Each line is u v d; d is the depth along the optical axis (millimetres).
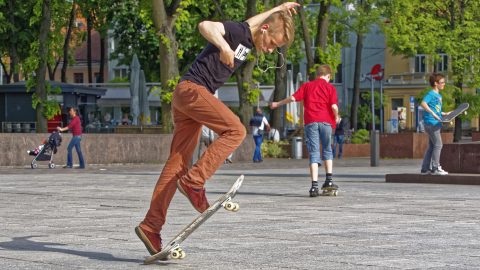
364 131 47281
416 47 50375
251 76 38250
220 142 7145
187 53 59781
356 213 11945
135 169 29828
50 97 42938
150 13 34219
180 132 7430
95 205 13742
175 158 7441
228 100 49969
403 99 79438
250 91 38031
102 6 56219
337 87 82875
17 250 8164
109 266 7113
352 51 82438
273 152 41500
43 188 18391
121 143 33906
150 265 7156
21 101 42656
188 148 7457
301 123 50062
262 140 39969
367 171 26844
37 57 37531
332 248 8172
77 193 16719
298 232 9570
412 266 7012
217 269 6914
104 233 9617
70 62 62875
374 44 81938
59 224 10680
